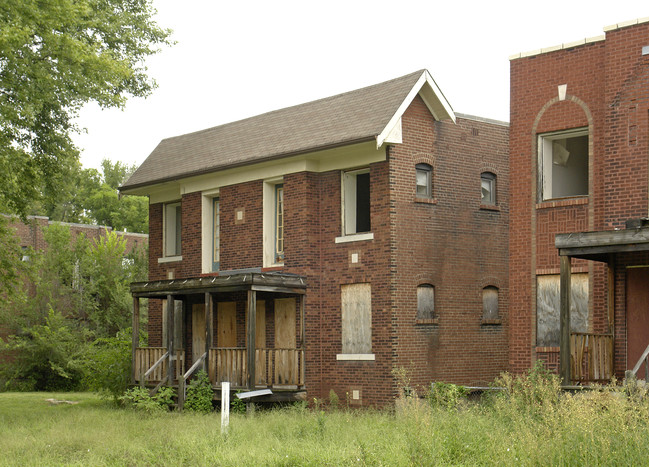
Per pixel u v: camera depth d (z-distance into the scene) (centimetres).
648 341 1864
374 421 1988
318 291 2539
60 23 2169
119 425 2069
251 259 2708
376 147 2362
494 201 2673
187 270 2969
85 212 6900
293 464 1431
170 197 3145
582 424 1255
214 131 3105
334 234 2523
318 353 2516
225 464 1466
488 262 2606
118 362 2841
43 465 1514
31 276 2858
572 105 2080
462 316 2516
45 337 3853
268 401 2402
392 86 2512
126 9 2820
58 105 2430
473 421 1567
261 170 2689
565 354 1747
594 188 2016
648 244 1678
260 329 2667
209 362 2514
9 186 2311
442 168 2522
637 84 1936
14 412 2569
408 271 2398
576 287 2023
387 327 2356
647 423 1283
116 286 4091
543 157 2142
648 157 1911
